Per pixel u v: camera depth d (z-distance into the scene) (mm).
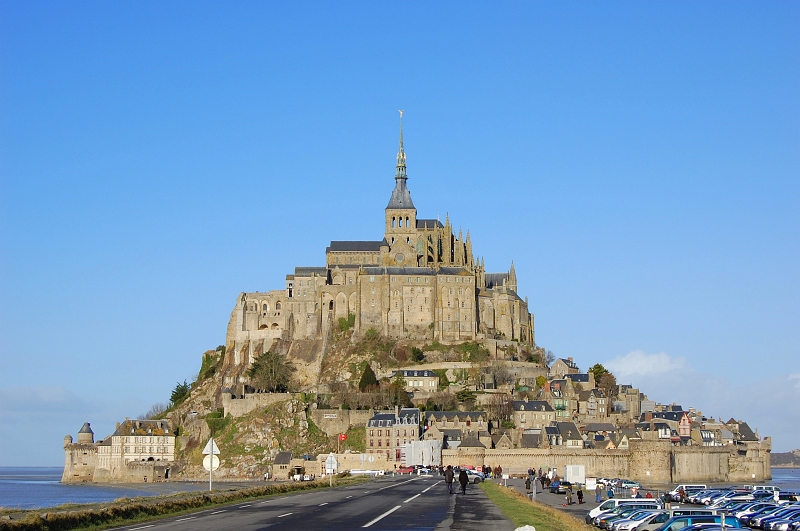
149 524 85438
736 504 135375
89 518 84812
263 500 122500
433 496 133500
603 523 111500
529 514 98812
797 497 152625
